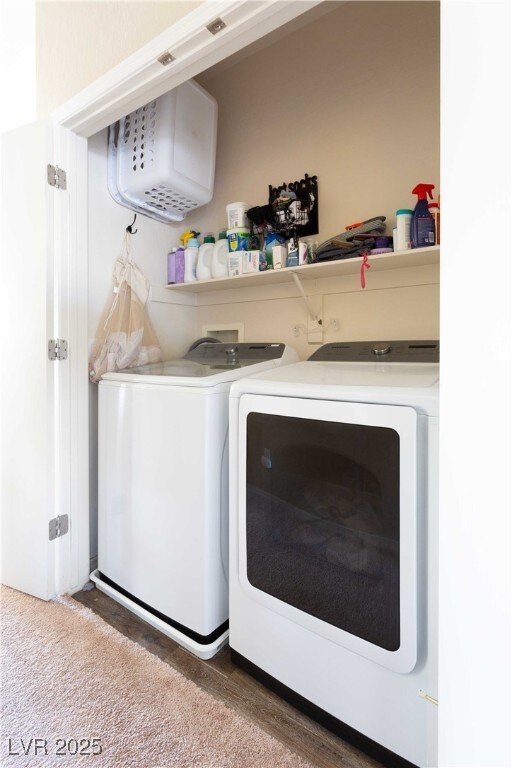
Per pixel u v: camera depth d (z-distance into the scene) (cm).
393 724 88
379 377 108
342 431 93
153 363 195
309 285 190
